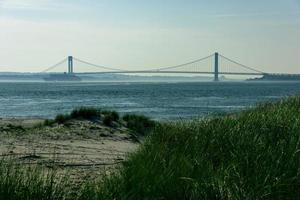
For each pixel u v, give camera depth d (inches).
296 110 446.0
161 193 243.6
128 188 245.3
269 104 532.1
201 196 237.6
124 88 4808.1
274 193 237.9
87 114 748.0
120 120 754.8
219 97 2642.7
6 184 216.8
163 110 1558.8
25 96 2957.7
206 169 267.0
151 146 333.4
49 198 219.5
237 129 338.3
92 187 241.6
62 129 646.5
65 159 402.3
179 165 274.7
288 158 273.7
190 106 1780.3
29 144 507.8
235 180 247.4
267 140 320.2
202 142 324.2
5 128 660.1
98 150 491.8
